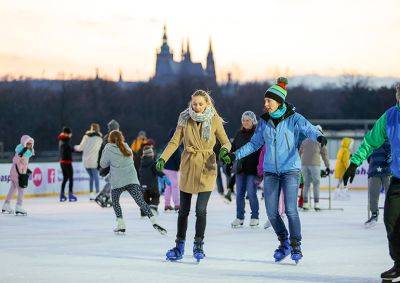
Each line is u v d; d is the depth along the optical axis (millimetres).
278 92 10000
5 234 14562
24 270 9711
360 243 12914
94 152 25922
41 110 143000
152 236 14125
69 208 22281
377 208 15773
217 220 17812
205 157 10359
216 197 28203
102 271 9617
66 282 8773
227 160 10281
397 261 8461
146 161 18391
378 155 15664
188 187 10406
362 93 171250
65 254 11375
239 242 13031
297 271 9609
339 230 15305
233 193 28453
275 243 12867
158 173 18078
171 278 9047
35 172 28406
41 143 140000
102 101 156000
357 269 9789
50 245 12617
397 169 8414
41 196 28703
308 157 20547
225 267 9961
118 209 14484
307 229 15500
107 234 14531
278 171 10109
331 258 10891
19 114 141875
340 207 22453
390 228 8430
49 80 147375
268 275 9281
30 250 11898
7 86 144750
